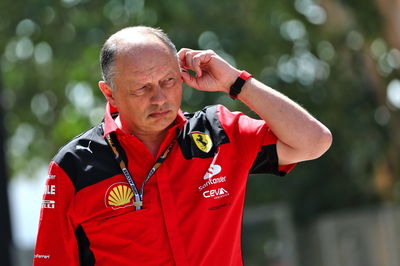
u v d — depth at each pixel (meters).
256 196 52.22
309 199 54.44
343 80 49.75
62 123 56.22
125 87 12.34
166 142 12.74
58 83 55.47
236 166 13.05
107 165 12.62
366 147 47.62
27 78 55.56
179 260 12.22
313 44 49.00
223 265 12.54
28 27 47.69
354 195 54.16
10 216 28.91
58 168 12.53
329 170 53.38
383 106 49.69
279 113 12.94
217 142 13.09
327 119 49.75
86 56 49.75
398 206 52.06
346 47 48.22
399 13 45.44
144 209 12.36
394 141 49.09
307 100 49.81
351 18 46.97
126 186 12.47
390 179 50.31
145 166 12.73
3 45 49.22
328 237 53.06
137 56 12.23
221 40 46.06
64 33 47.81
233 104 46.12
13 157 63.00
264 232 48.44
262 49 47.41
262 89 13.15
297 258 50.78
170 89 12.34
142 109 12.34
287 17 49.56
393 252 49.66
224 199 12.73
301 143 12.87
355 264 51.72
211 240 12.45
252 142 13.13
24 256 43.22
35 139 60.25
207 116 13.45
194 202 12.55
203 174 12.77
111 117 12.96
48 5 46.66
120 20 46.62
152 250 12.27
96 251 12.41
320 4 46.81
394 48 46.78
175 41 44.81
